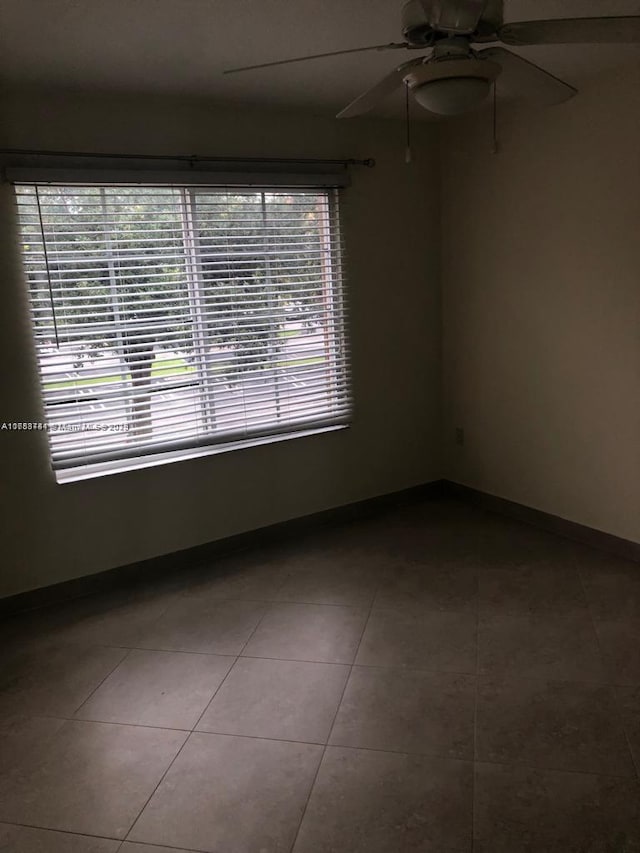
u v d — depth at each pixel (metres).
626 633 2.62
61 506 3.07
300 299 3.58
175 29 2.22
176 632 2.81
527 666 2.44
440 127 3.90
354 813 1.83
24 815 1.88
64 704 2.36
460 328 4.05
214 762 2.04
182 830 1.80
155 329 3.15
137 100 2.96
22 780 2.01
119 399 3.10
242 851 1.73
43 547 3.06
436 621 2.79
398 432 4.12
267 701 2.32
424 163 3.90
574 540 3.53
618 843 1.69
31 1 1.96
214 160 3.17
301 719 2.22
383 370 3.98
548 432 3.59
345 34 2.33
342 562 3.40
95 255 2.96
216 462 3.46
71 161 2.85
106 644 2.75
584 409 3.36
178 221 3.15
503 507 3.96
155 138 3.04
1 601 2.99
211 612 2.96
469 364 4.03
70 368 2.98
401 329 4.01
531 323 3.57
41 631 2.87
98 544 3.19
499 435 3.90
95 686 2.46
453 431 4.23
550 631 2.66
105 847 1.76
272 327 3.50
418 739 2.10
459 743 2.07
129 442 3.19
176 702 2.35
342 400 3.85
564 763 1.96
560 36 1.71
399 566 3.32
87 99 2.86
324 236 3.61
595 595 2.93
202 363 3.31
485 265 3.79
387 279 3.89
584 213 3.18
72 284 2.93
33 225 2.82
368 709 2.25
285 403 3.63
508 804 1.83
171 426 3.28
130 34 2.25
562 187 3.26
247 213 3.33
